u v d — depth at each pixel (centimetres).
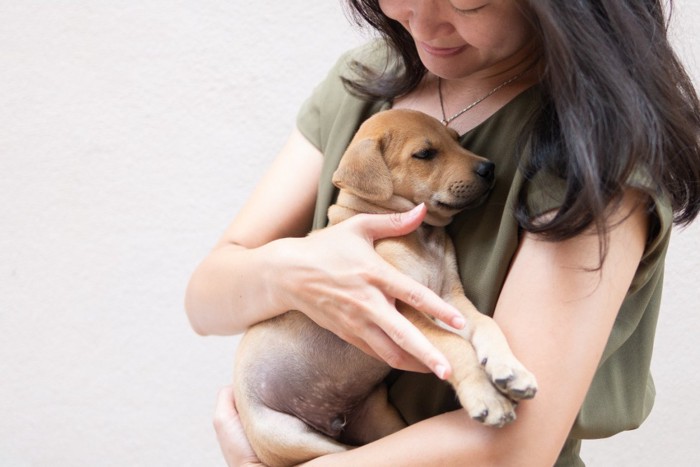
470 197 141
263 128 252
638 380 142
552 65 114
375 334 126
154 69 251
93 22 249
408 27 135
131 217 257
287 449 148
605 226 111
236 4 247
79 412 266
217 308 160
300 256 137
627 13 115
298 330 154
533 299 122
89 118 254
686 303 243
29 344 264
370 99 162
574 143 111
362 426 153
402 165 148
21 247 260
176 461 265
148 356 262
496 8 123
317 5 246
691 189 126
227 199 255
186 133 253
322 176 162
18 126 255
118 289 260
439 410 141
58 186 257
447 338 129
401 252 144
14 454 267
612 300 120
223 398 163
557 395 119
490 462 120
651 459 249
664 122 117
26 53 251
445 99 156
